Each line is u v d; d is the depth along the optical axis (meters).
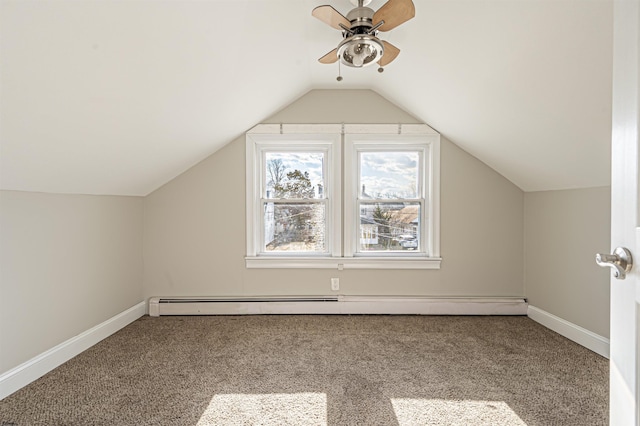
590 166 2.21
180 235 3.24
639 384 0.69
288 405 1.75
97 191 2.55
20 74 1.24
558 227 2.74
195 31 1.59
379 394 1.85
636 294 0.70
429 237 3.26
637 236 0.70
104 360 2.25
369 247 3.34
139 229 3.17
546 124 2.12
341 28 1.86
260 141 3.26
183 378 2.02
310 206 3.34
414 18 1.96
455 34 1.92
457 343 2.53
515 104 2.15
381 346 2.48
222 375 2.06
